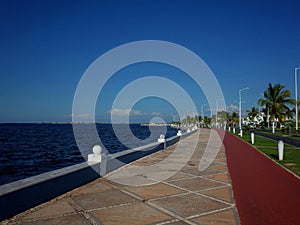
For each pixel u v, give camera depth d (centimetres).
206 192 767
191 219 562
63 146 3991
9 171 2133
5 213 545
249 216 583
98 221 548
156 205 647
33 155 3009
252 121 10044
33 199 620
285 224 542
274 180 934
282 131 5231
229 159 1459
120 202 666
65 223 535
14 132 8775
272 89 5434
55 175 698
